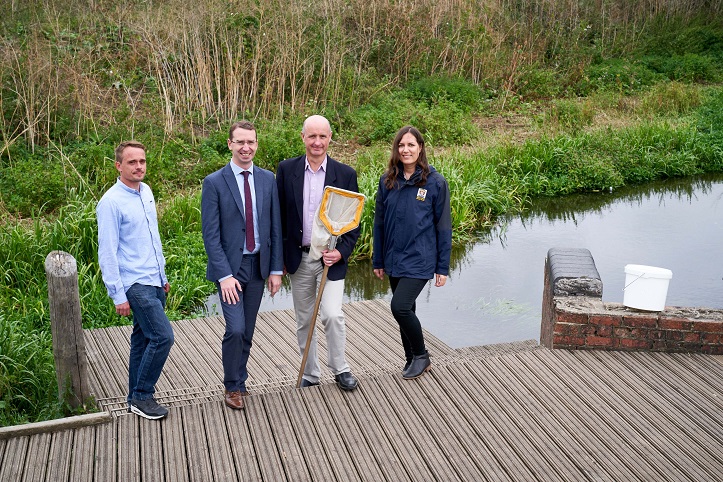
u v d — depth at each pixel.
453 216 11.48
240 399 4.58
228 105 14.84
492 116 17.08
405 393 4.81
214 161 12.14
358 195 4.56
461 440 4.31
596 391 4.84
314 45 15.84
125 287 4.31
